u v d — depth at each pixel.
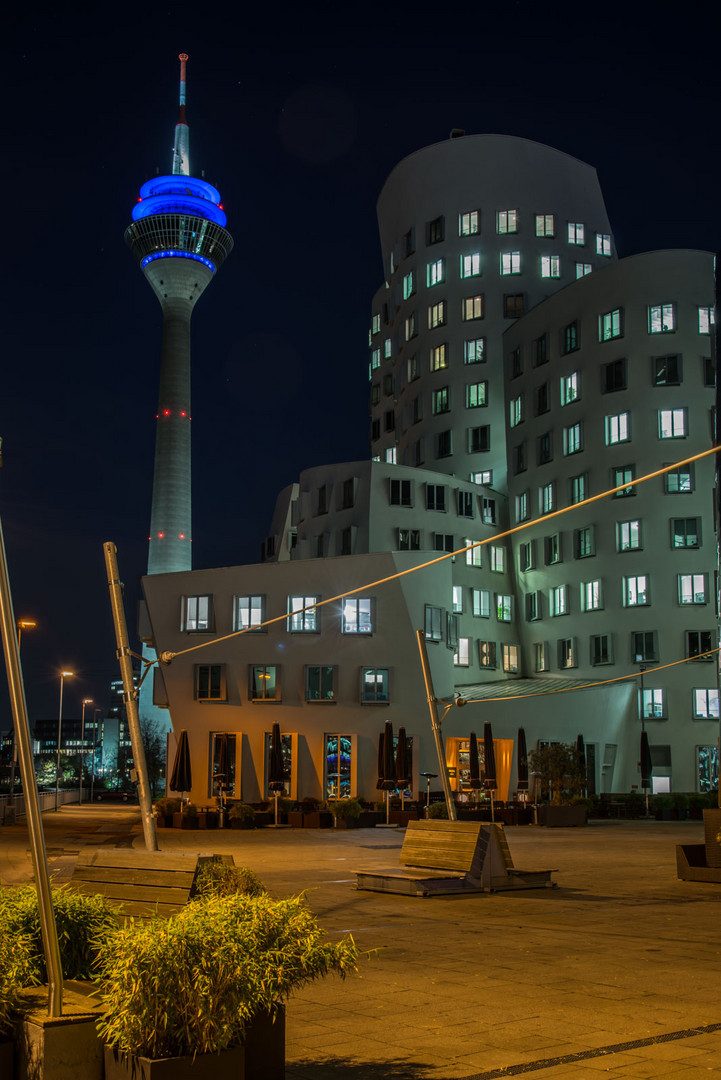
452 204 79.12
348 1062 7.00
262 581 53.00
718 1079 6.53
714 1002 8.82
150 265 144.50
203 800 51.75
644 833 36.47
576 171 79.69
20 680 5.57
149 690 130.88
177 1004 5.25
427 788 49.84
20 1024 5.40
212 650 52.81
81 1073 5.27
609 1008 8.61
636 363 61.97
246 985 5.38
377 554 52.31
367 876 17.73
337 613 52.25
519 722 53.62
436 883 16.95
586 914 14.83
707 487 59.91
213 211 146.50
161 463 134.25
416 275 80.56
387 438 88.25
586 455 63.78
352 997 9.10
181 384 139.62
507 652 68.62
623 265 63.12
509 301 75.81
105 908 6.96
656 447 60.88
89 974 6.68
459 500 68.31
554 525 65.69
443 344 77.31
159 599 54.16
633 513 61.00
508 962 10.81
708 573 59.00
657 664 59.09
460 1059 7.05
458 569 66.81
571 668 63.47
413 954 11.33
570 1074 6.66
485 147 78.81
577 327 65.44
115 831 39.00
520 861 24.47
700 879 19.55
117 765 178.25
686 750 57.78
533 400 68.81
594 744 56.25
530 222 77.12
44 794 65.25
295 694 51.88
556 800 42.31
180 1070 5.18
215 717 52.41
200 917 5.69
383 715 51.47
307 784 51.19
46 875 5.46
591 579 62.66
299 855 25.86
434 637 53.16
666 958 11.06
